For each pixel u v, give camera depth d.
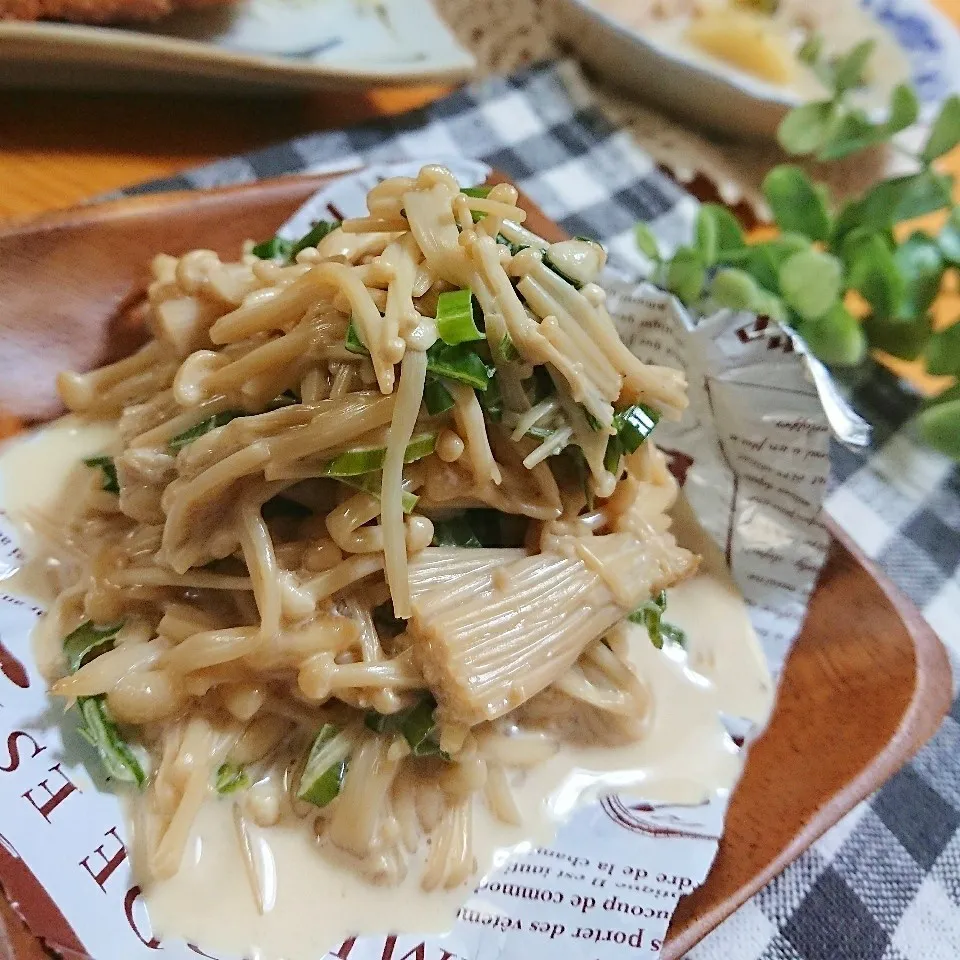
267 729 0.16
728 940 0.17
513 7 0.33
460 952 0.15
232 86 0.26
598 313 0.16
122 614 0.16
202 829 0.15
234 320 0.16
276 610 0.15
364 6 0.28
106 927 0.14
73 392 0.19
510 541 0.17
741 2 0.32
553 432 0.16
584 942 0.15
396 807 0.16
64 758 0.15
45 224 0.19
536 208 0.24
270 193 0.22
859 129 0.27
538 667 0.15
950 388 0.26
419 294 0.15
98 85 0.25
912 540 0.24
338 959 0.15
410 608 0.15
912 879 0.19
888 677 0.19
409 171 0.23
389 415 0.15
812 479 0.20
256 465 0.15
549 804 0.17
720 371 0.20
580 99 0.30
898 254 0.26
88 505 0.18
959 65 0.32
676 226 0.29
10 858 0.13
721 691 0.19
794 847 0.17
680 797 0.17
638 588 0.17
